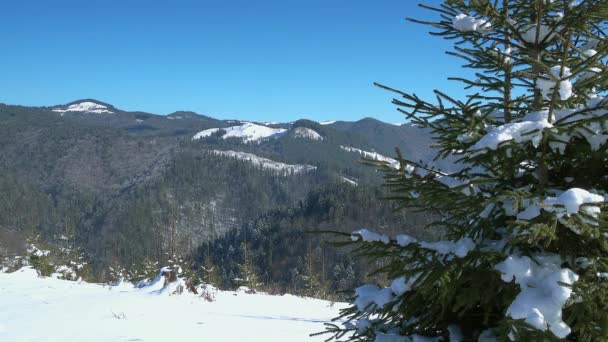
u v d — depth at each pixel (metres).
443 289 2.13
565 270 2.00
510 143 2.17
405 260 2.35
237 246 114.88
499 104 2.62
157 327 6.62
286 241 105.25
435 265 2.21
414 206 2.88
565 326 1.85
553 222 1.96
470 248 2.26
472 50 2.73
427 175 2.60
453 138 2.54
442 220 2.88
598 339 1.96
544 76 2.23
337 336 2.86
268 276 95.19
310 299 12.45
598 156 2.22
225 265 103.62
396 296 2.55
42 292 9.30
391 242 2.48
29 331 6.06
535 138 2.11
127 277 28.83
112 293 9.56
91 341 5.67
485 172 2.56
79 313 7.21
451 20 2.80
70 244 24.05
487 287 2.22
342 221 102.88
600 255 2.17
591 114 2.17
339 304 11.68
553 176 2.54
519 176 2.57
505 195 2.06
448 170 2.68
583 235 2.09
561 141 2.22
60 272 18.61
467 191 2.48
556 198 1.98
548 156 2.38
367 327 2.79
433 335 2.65
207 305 9.27
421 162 2.71
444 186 2.56
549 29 2.57
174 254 26.34
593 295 1.95
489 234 2.47
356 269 63.59
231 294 11.66
